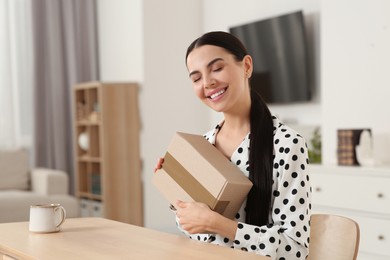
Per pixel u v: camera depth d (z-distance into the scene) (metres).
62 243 1.47
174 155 1.58
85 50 6.31
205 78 1.58
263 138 1.56
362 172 3.42
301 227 1.46
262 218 1.53
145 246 1.40
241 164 1.60
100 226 1.74
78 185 6.00
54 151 6.14
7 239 1.55
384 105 3.72
